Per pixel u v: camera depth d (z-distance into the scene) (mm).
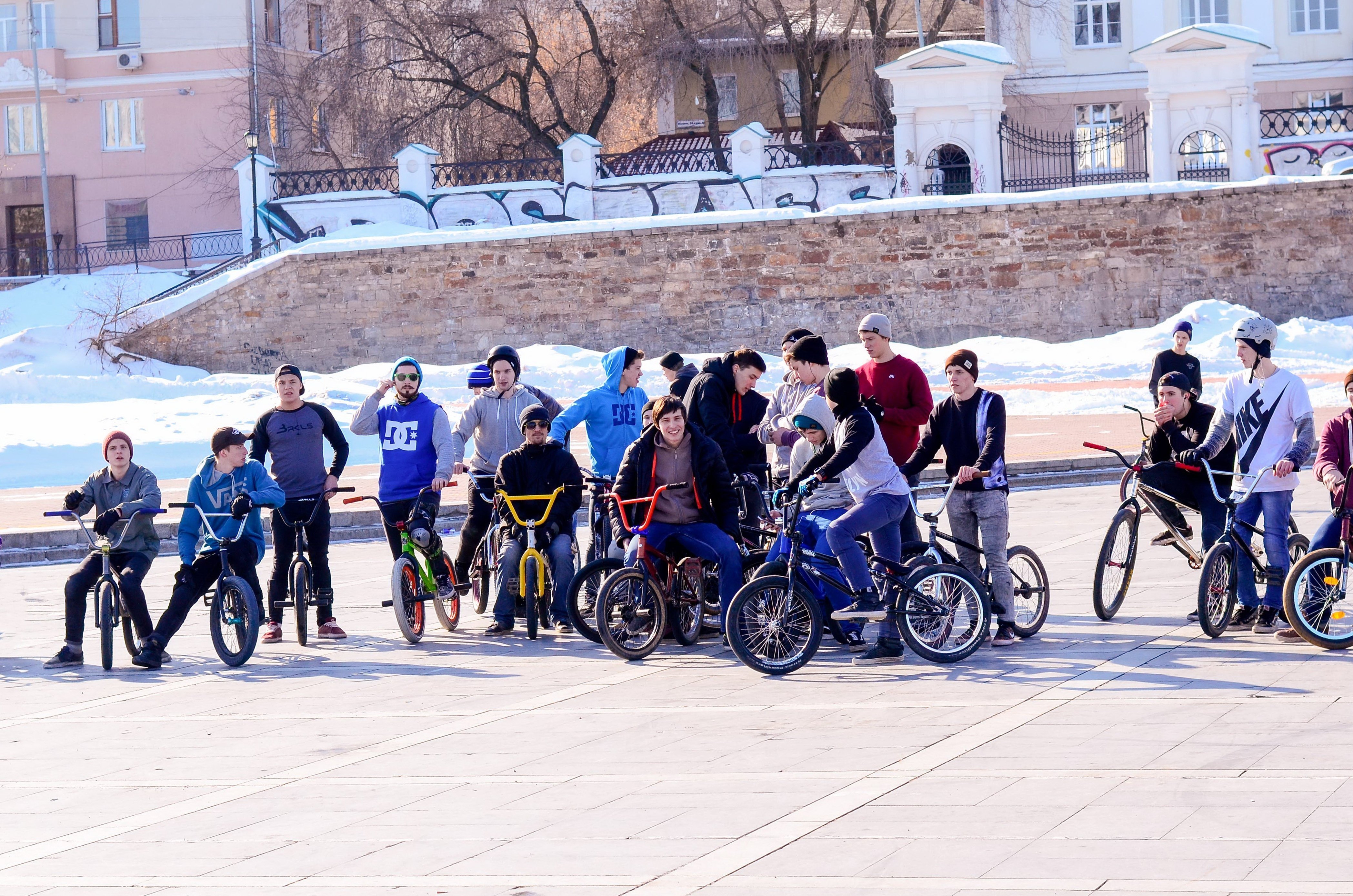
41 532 31578
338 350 70125
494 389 20641
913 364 18000
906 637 15945
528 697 15250
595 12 85125
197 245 94062
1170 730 12242
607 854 9750
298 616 19297
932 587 16125
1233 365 54500
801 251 67188
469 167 78000
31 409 53844
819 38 83188
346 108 84250
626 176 75875
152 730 14648
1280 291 65562
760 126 74938
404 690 15984
